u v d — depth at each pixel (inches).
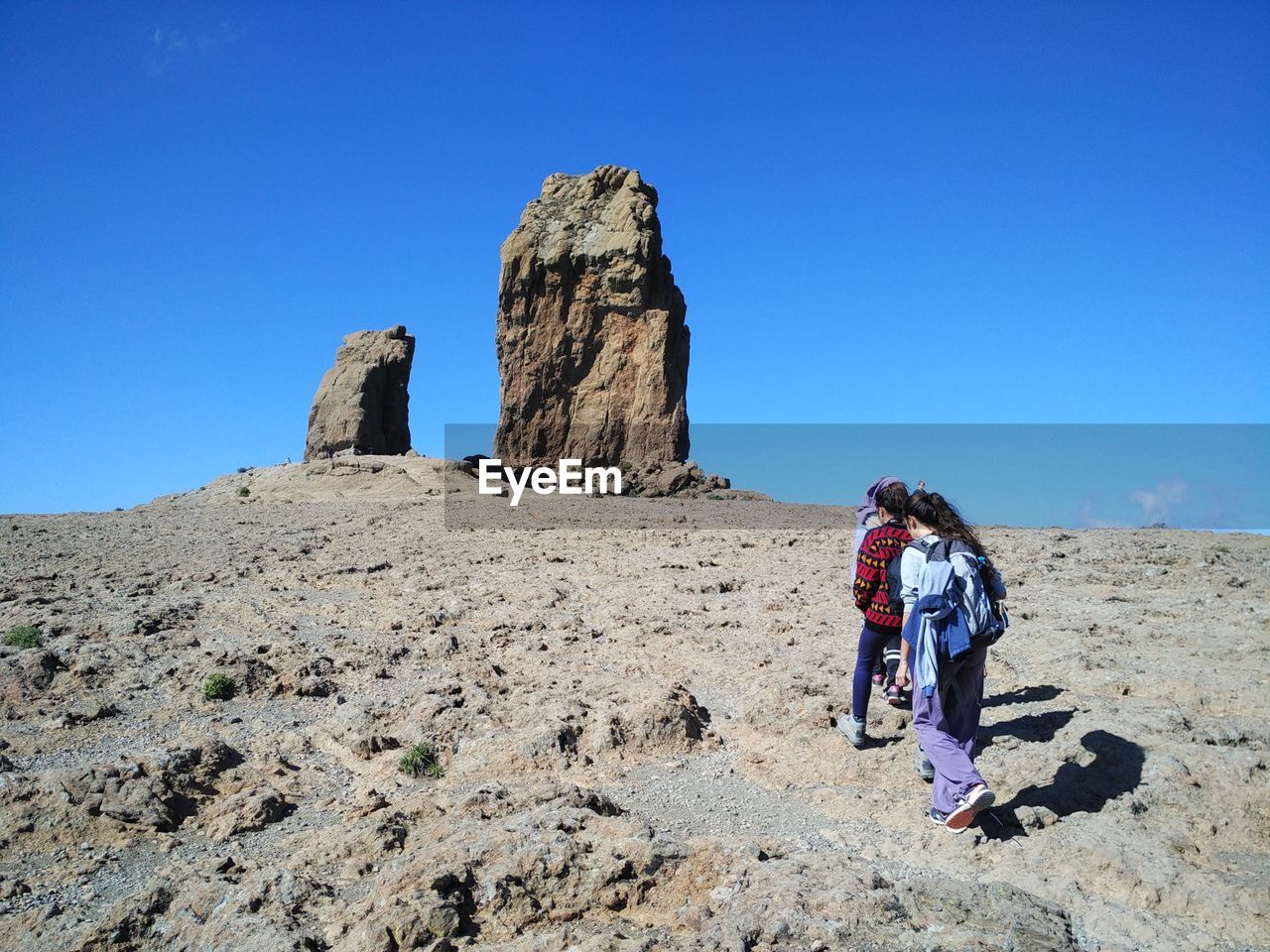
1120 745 283.6
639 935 204.2
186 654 418.3
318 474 2004.2
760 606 529.7
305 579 627.2
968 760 239.9
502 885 218.4
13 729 331.6
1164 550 685.9
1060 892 216.8
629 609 518.0
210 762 300.4
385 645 437.4
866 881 215.9
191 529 973.8
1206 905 208.2
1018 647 412.5
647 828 243.3
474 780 297.6
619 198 2203.5
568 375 2149.4
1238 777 262.2
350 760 317.7
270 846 255.4
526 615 506.9
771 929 199.2
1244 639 406.6
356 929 202.8
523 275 2143.2
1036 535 813.2
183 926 213.3
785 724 331.0
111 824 263.7
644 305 2122.3
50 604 517.0
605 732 321.4
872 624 287.7
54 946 209.5
